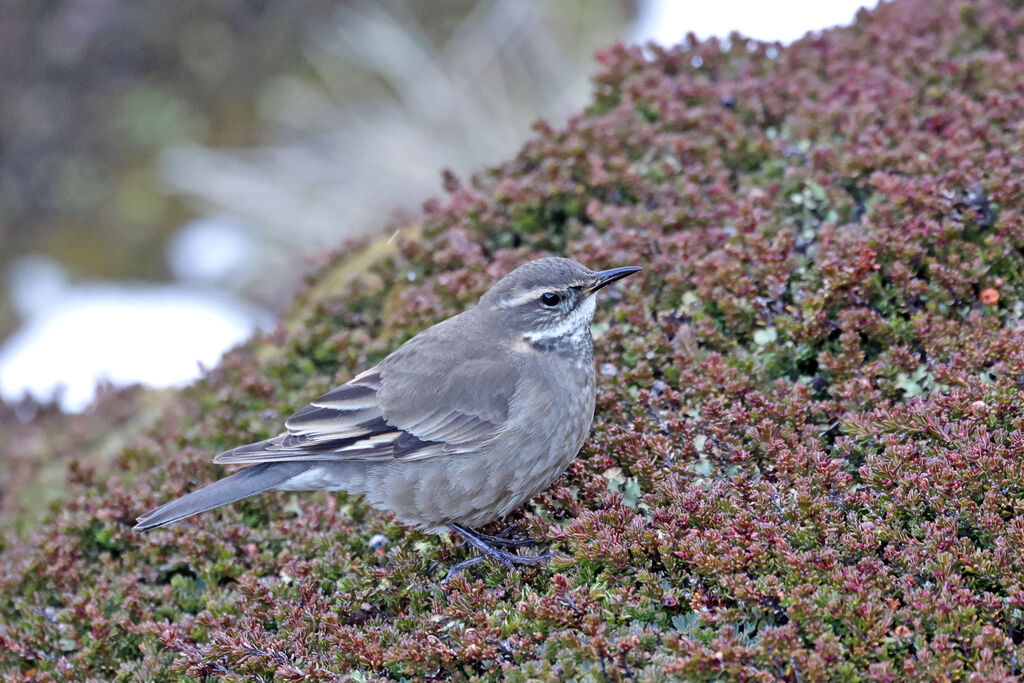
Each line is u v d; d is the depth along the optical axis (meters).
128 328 23.81
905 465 8.52
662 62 15.60
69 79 29.62
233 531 10.68
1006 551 7.74
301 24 29.20
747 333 10.94
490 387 9.70
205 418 13.18
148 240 26.58
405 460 9.76
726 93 14.44
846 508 8.56
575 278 9.99
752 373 10.20
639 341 10.78
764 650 7.35
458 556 9.67
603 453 9.98
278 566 10.33
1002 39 14.13
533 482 9.83
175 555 10.89
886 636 7.50
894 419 8.94
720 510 8.70
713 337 10.76
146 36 30.02
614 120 14.20
